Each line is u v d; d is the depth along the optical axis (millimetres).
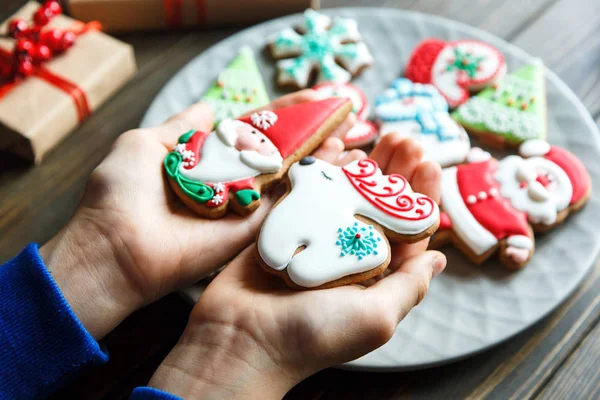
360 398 449
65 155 536
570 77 572
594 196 497
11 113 518
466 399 449
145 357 458
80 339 387
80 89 531
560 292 461
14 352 384
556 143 520
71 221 426
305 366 385
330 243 406
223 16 589
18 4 594
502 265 476
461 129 524
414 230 419
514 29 596
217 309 391
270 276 418
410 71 553
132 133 449
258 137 453
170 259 427
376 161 465
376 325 380
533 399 450
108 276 417
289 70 548
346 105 477
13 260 402
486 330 449
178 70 576
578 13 600
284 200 423
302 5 590
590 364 460
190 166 441
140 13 576
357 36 568
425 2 611
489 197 484
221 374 374
